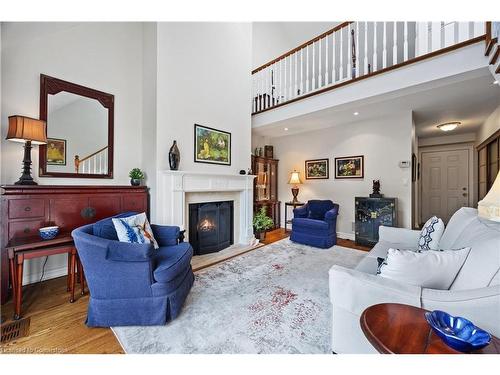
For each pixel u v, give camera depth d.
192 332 1.58
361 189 4.49
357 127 4.52
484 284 1.05
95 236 1.72
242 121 4.18
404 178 3.98
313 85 3.76
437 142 5.88
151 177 2.98
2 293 1.95
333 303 1.26
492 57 2.02
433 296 1.02
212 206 3.58
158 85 2.93
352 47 3.53
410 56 4.19
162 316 1.65
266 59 5.71
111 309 1.62
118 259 1.59
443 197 5.88
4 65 2.17
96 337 1.53
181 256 1.94
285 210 5.57
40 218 2.17
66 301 2.00
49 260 2.48
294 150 5.54
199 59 3.45
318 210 4.32
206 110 3.54
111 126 2.92
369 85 3.07
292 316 1.77
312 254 3.42
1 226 1.97
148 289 1.64
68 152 2.58
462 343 0.71
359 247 3.88
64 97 2.55
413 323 0.90
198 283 2.38
